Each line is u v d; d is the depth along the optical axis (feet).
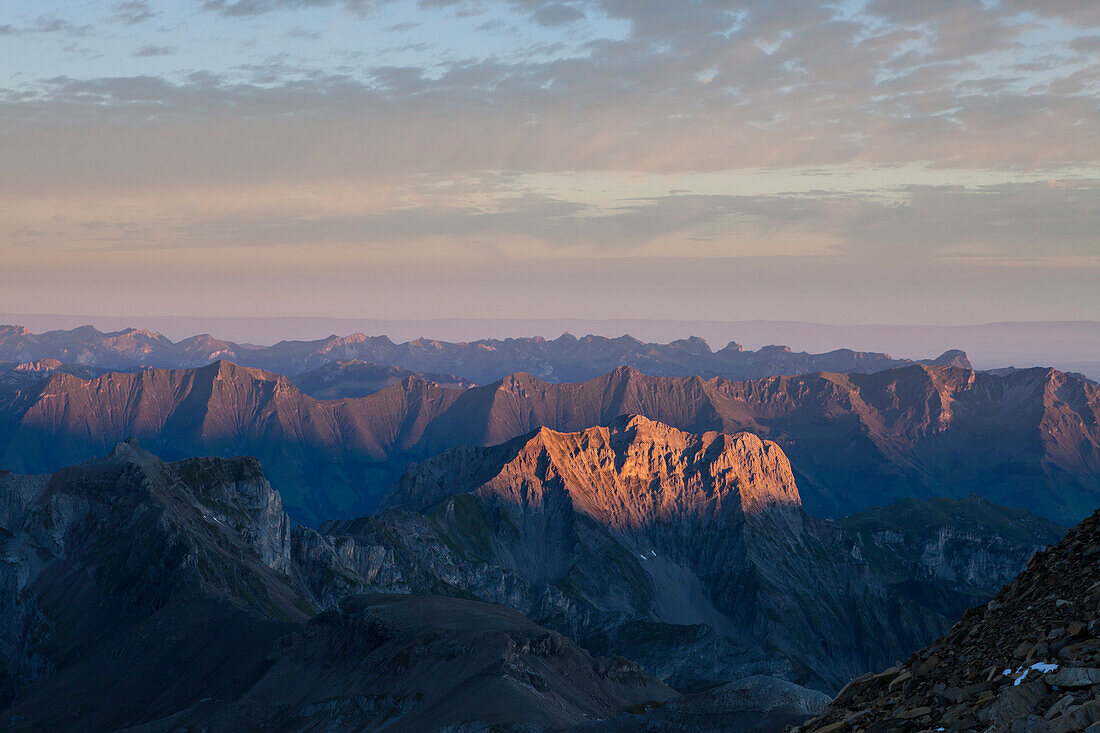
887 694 112.88
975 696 98.84
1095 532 110.63
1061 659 94.07
